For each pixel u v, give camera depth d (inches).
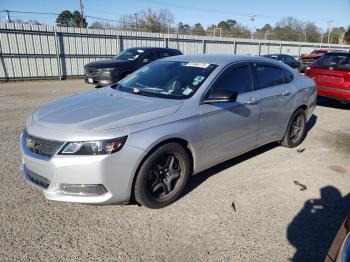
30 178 130.7
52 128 120.5
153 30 2012.8
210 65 162.6
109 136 115.3
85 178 114.7
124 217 128.8
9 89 504.1
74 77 717.3
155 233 119.2
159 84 161.0
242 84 169.8
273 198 148.1
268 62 193.8
